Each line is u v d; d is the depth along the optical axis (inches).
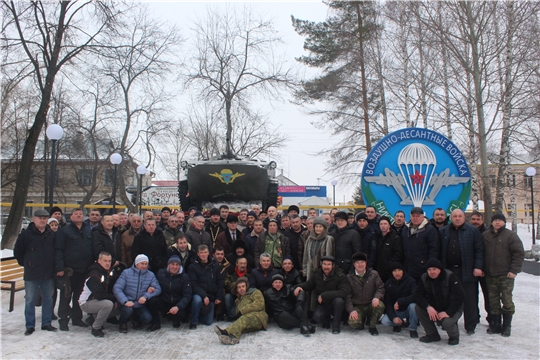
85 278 289.1
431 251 278.2
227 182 496.1
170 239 334.0
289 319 279.4
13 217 601.6
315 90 953.5
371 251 298.2
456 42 580.7
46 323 275.6
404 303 269.9
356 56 842.2
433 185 418.6
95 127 1103.6
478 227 305.6
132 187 1091.3
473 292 277.3
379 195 418.0
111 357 229.1
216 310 307.3
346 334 273.1
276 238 317.1
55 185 1311.5
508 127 546.6
